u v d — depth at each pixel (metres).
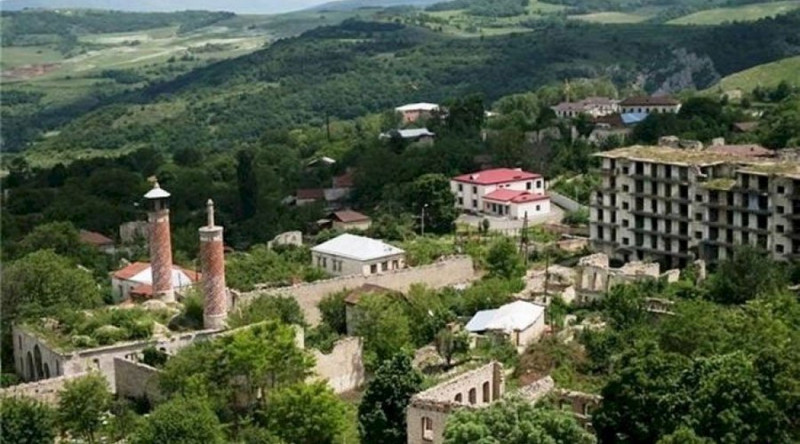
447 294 186.75
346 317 178.50
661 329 141.00
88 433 131.38
